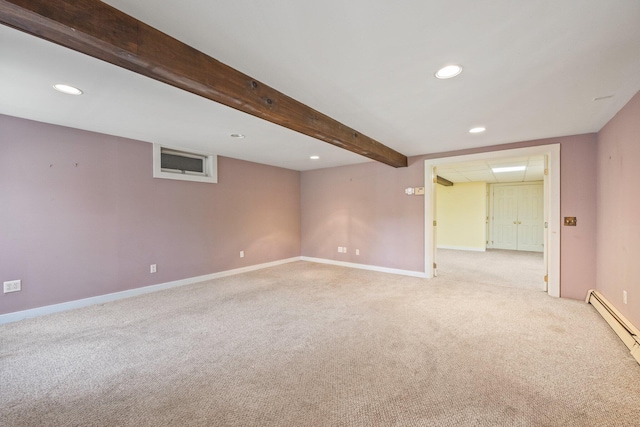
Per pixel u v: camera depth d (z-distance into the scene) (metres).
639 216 2.34
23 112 2.82
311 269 5.57
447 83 2.18
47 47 1.67
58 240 3.25
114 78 2.08
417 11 1.39
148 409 1.67
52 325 2.87
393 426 1.52
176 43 1.63
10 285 2.95
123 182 3.76
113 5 1.35
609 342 2.46
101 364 2.16
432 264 4.89
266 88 2.21
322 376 2.00
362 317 3.08
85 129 3.40
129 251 3.84
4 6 1.06
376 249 5.45
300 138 3.79
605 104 2.59
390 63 1.90
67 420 1.58
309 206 6.50
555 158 3.71
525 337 2.57
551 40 1.63
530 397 1.75
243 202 5.36
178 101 2.52
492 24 1.49
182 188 4.42
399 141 3.93
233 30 1.55
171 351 2.36
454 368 2.08
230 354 2.31
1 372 2.04
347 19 1.46
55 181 3.22
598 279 3.39
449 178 7.78
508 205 8.67
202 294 3.94
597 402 1.70
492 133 3.53
